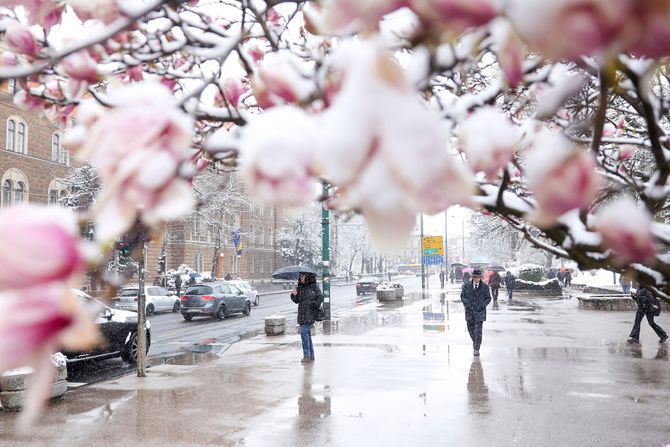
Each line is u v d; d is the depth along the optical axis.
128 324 11.61
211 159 1.50
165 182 0.63
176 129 0.64
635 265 1.44
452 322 17.38
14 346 0.54
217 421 6.71
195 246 53.00
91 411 7.20
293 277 12.52
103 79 1.42
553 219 0.60
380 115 0.51
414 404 7.36
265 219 68.62
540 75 1.48
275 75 0.93
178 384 8.78
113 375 10.33
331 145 0.51
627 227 0.60
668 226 1.41
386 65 0.52
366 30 0.59
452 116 1.49
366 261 88.88
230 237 50.28
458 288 45.72
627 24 0.45
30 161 36.25
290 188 0.57
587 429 6.25
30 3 1.22
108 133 0.63
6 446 5.87
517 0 0.47
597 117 1.15
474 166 0.72
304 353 10.67
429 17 0.56
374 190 0.50
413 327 16.08
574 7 0.45
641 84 1.17
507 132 0.72
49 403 7.61
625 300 22.33
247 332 17.53
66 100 1.66
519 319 18.47
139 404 7.54
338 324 17.30
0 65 1.46
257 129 0.58
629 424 6.43
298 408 7.26
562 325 16.50
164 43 1.68
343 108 0.52
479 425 6.43
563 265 50.25
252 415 6.96
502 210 1.42
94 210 0.62
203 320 23.09
